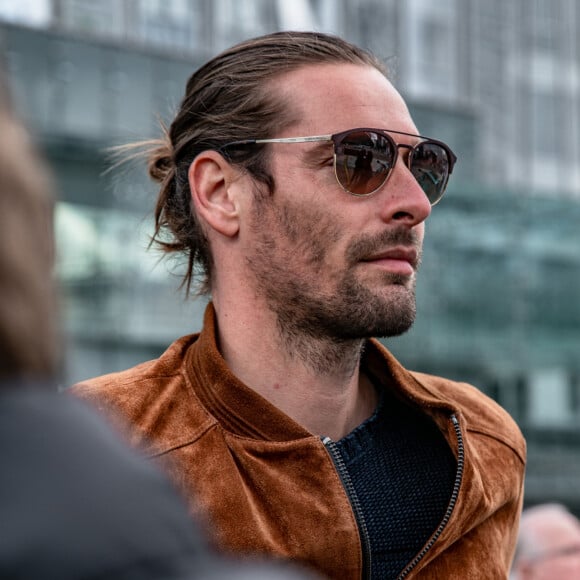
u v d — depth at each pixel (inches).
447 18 1216.2
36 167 25.7
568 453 974.4
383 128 65.2
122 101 777.6
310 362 64.7
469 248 912.3
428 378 80.0
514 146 1263.5
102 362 749.9
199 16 1007.0
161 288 768.3
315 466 61.6
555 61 1310.3
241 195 66.2
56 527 23.4
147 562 23.7
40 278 25.2
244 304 66.3
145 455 60.6
